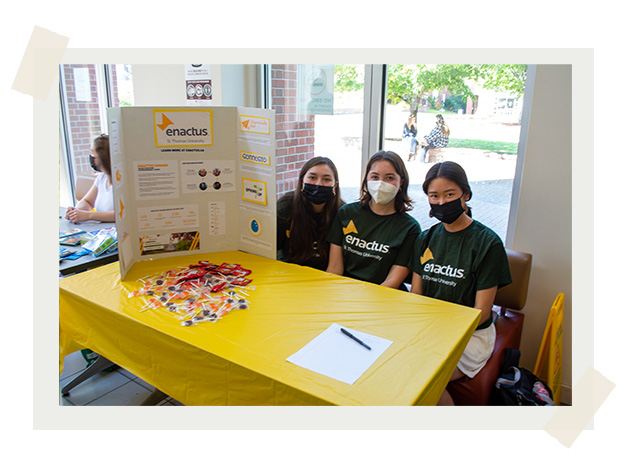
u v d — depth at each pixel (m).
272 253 2.62
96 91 5.01
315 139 3.48
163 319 1.91
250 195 2.61
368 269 2.56
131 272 2.41
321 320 1.92
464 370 2.18
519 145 2.64
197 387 1.77
